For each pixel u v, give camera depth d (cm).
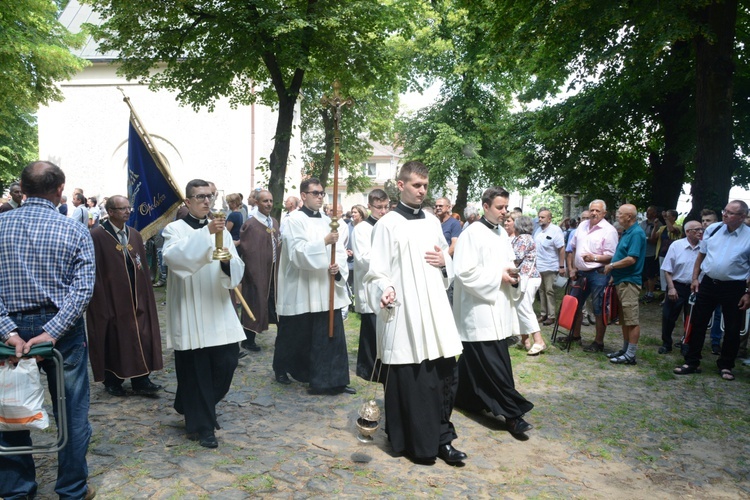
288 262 578
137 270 534
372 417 409
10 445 323
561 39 1303
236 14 998
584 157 1819
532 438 467
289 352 579
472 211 834
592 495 375
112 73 2164
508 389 462
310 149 2294
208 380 428
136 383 551
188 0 996
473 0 1342
